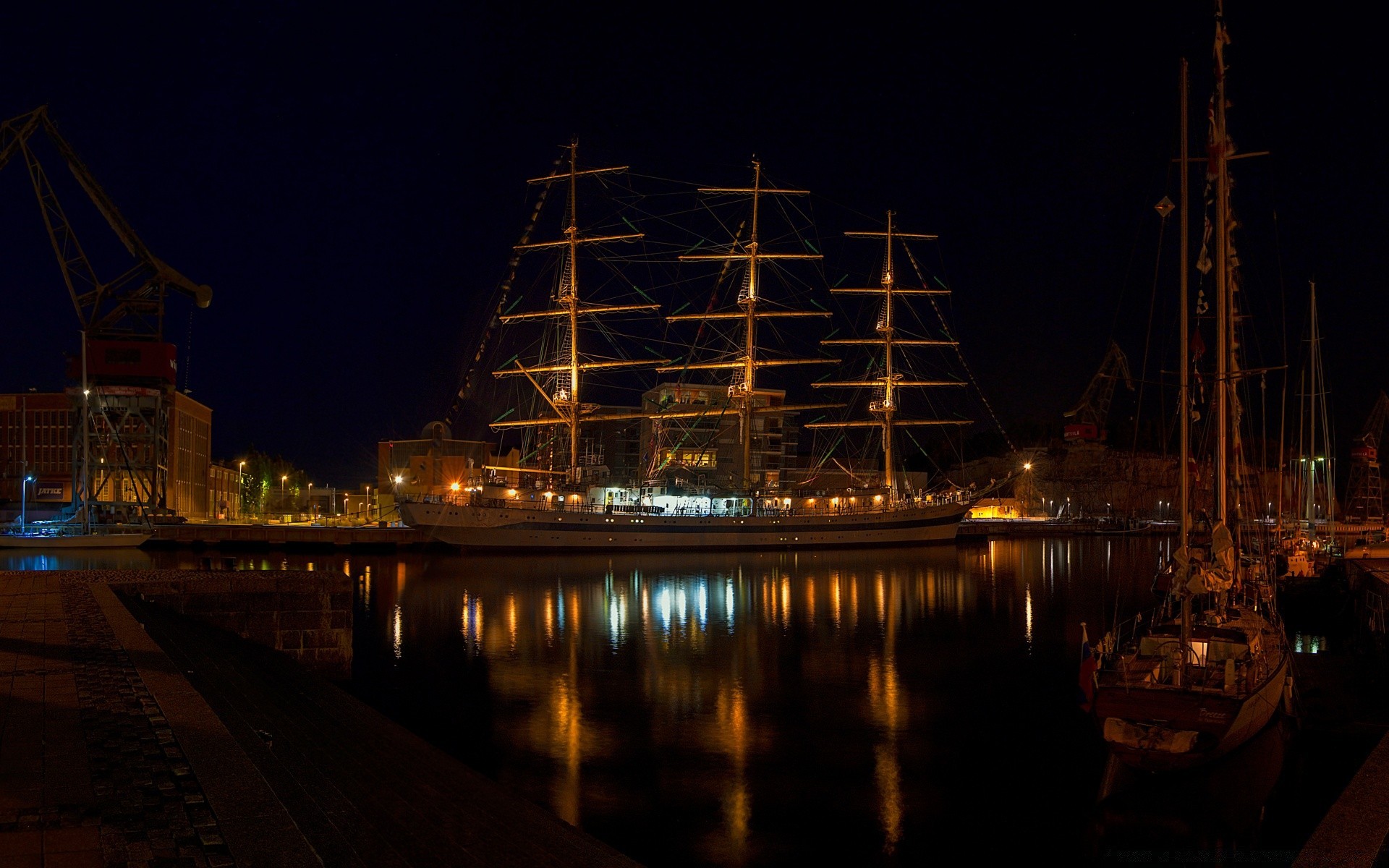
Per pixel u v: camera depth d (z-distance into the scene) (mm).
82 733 14297
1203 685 24000
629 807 23156
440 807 15875
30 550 95750
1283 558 62000
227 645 30297
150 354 102812
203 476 143125
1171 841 21469
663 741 28562
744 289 117875
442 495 112562
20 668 19156
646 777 25297
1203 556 30094
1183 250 26266
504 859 13242
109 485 116438
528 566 87688
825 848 20969
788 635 48031
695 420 136375
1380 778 15883
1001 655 42969
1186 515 25859
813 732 29734
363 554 98875
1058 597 65312
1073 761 26969
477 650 43344
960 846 21156
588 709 32312
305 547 103250
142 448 111125
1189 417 26016
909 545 124875
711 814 22750
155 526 101312
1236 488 35812
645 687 35719
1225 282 30719
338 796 15484
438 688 35375
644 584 72500
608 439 154375
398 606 58281
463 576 77875
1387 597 35250
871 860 20406
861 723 30797
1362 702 31672
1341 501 124312
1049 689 35812
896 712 32188
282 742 18688
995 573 85750
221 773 12469
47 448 127625
